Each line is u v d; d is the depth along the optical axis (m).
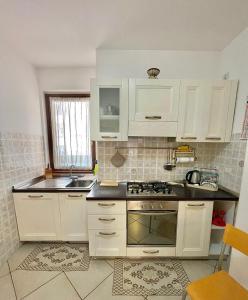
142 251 1.70
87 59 2.12
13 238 1.86
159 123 1.72
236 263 1.25
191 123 1.74
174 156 2.07
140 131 1.74
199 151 2.07
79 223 1.93
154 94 1.69
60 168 2.59
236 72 1.66
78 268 1.67
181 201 1.61
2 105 1.71
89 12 1.31
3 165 1.73
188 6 1.25
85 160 2.57
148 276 1.58
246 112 1.54
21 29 1.52
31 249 1.94
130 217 1.64
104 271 1.63
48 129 2.52
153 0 1.19
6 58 1.76
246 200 1.21
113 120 1.79
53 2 1.20
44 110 2.47
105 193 1.70
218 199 1.61
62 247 1.97
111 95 1.76
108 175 2.11
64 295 1.39
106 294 1.40
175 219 1.65
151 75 1.72
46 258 1.79
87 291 1.43
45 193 1.87
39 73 2.36
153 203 1.61
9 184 1.81
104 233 1.66
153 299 1.36
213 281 1.08
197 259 1.80
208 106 1.69
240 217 1.25
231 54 1.72
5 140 1.75
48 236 1.95
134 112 1.71
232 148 1.73
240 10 1.28
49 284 1.49
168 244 1.71
